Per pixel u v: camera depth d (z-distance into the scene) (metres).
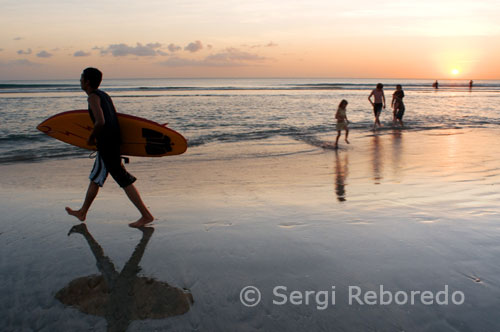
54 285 2.59
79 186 5.39
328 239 3.32
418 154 7.96
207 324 2.15
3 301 2.38
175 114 16.47
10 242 3.31
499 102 24.47
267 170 6.57
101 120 3.38
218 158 7.79
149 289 2.54
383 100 12.52
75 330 2.11
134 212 4.16
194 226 3.68
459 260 2.88
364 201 4.51
